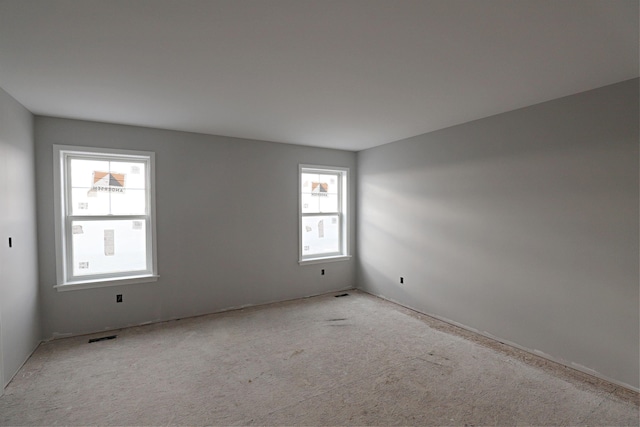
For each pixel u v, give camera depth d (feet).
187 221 13.51
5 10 5.15
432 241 13.62
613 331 8.46
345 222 17.89
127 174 12.54
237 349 10.52
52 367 9.30
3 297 8.25
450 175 12.82
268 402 7.70
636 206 8.02
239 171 14.67
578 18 5.52
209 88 8.72
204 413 7.29
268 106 10.26
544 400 7.77
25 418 7.07
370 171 17.07
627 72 7.73
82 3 5.00
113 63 7.20
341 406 7.55
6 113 8.69
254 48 6.60
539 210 9.98
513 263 10.69
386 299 16.15
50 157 11.03
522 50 6.70
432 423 6.96
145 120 11.67
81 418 7.10
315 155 16.79
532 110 10.13
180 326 12.51
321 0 5.03
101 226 12.10
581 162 8.99
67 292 11.36
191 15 5.40
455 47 6.59
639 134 7.93
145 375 8.89
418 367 9.36
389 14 5.42
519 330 10.54
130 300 12.42
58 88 8.58
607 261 8.53
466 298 12.25
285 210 15.96
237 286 14.71
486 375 8.91
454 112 10.94
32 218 10.37
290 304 15.37
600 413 7.28
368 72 7.79
